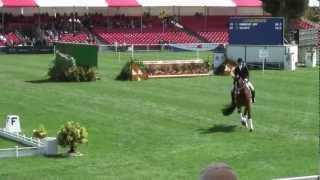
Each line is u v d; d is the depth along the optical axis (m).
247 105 23.39
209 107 28.88
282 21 48.41
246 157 18.95
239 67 23.66
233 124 24.44
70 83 38.62
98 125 24.25
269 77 42.16
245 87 23.45
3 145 20.22
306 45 52.78
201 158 18.78
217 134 22.55
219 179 5.83
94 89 35.66
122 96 32.78
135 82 39.56
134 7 77.88
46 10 78.56
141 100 31.25
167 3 77.81
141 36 76.94
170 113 27.17
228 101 30.83
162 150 19.84
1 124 24.62
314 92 34.31
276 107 28.92
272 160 18.56
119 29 77.69
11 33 71.88
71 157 18.61
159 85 37.88
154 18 81.62
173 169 17.41
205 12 84.00
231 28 49.44
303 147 20.39
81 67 39.91
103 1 75.56
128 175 16.69
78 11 79.75
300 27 79.81
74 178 16.28
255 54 49.00
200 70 43.94
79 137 18.91
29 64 51.81
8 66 50.00
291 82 39.06
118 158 18.66
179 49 69.25
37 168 17.22
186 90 35.34
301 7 77.69
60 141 18.81
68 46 40.47
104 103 30.16
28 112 27.58
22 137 20.62
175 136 22.17
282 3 77.06
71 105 29.55
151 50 69.50
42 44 68.06
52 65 45.28
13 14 76.56
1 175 16.38
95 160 18.33
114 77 41.97
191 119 25.66
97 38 75.25
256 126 24.14
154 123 24.78
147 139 21.62
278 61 48.69
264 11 81.06
